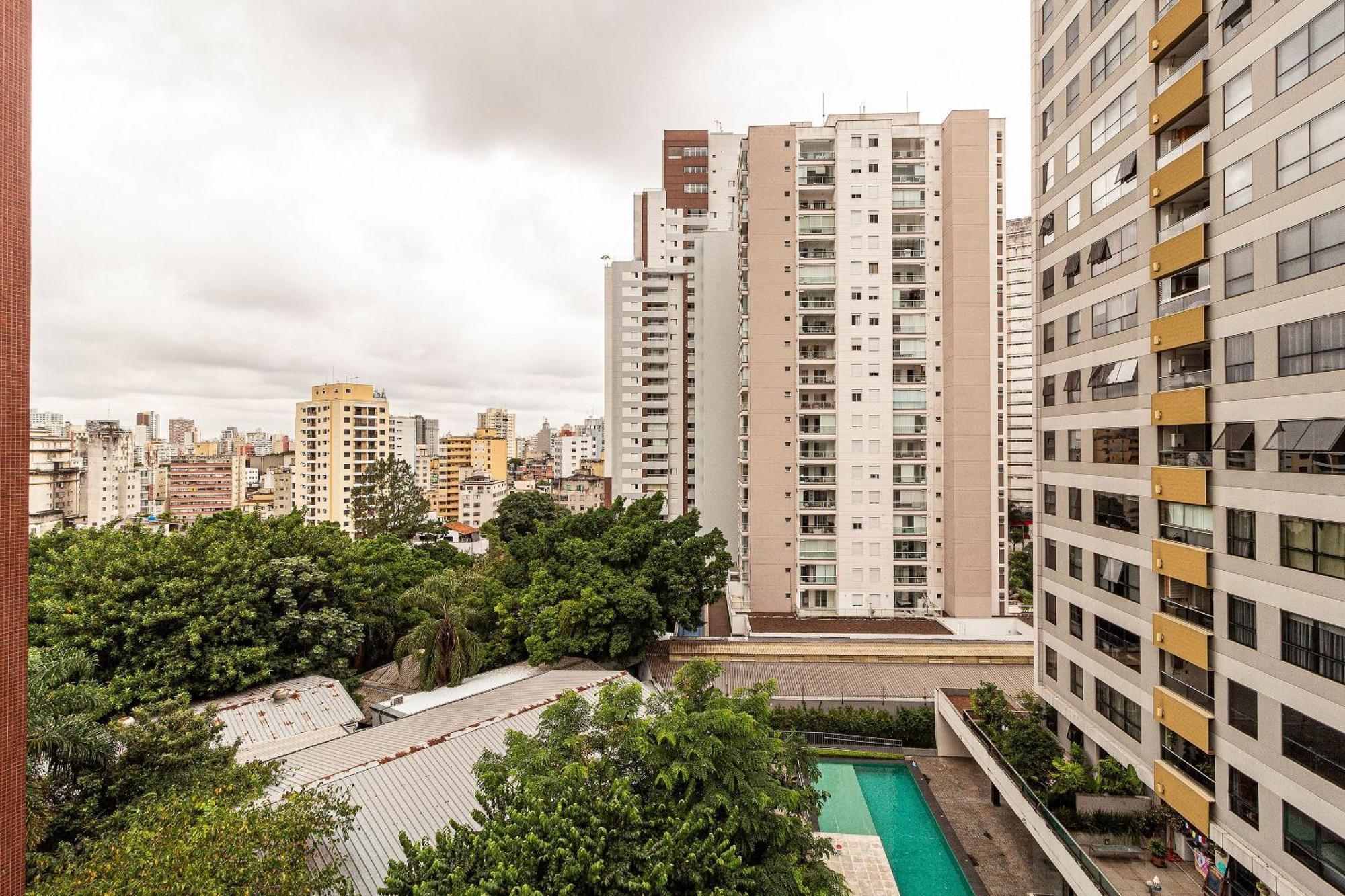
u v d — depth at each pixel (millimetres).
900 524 41938
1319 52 12070
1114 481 18938
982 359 39875
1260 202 13492
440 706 23812
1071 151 21094
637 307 62812
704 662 16969
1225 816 14344
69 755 13117
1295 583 12586
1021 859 19844
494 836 10836
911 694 30594
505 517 61000
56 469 82625
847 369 42094
